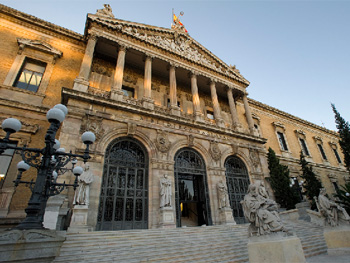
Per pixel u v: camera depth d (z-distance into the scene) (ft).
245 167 65.98
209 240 33.35
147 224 43.83
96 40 57.11
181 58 70.23
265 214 17.76
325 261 23.72
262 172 67.36
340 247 27.32
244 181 63.87
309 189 70.59
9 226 36.04
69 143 42.09
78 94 46.14
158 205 45.62
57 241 14.05
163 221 42.70
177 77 75.25
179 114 61.26
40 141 45.47
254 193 19.62
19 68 50.88
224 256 28.12
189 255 27.58
